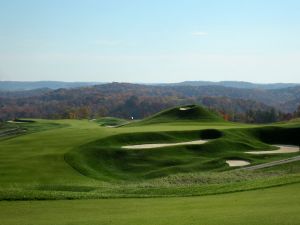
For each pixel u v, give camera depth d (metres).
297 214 15.18
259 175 36.50
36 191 20.95
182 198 20.39
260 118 186.00
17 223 14.64
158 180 34.50
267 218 14.65
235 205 17.64
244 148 53.41
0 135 80.50
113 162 44.47
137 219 15.13
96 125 97.31
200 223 14.26
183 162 45.78
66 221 14.90
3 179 34.75
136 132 53.91
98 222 14.68
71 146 46.38
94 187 31.03
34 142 49.09
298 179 24.55
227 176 35.62
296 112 181.00
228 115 178.38
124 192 24.42
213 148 51.16
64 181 35.69
